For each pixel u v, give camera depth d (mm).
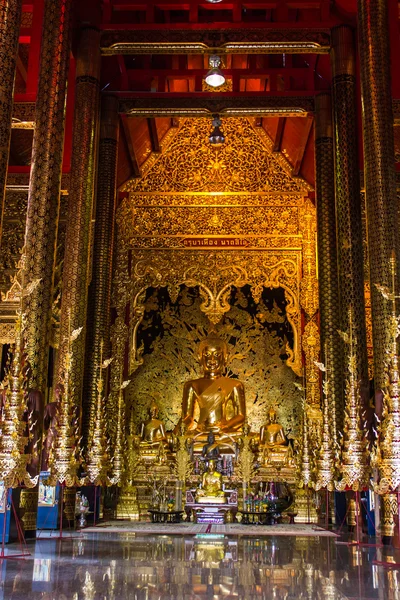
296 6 14938
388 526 9672
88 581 5961
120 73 17047
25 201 16375
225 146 19641
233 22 14625
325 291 15008
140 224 19203
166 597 5230
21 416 8297
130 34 14594
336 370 14227
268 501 14141
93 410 14977
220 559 7695
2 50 8750
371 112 11945
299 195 19250
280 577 6336
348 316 13172
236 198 19312
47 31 12070
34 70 15359
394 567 7117
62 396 11000
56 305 16141
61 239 16719
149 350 19625
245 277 18859
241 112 16031
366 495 12055
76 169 13805
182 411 18547
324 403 13805
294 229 19062
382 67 12102
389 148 11789
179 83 20250
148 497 16562
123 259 18875
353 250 13523
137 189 19406
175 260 19016
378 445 8797
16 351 8375
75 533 11016
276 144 19047
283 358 19469
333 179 15516
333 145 14461
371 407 11664
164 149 19672
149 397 19156
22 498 9773
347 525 12492
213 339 18953
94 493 13273
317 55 16016
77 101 14195
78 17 14492
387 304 10867
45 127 11562
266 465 16656
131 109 16125
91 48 14414
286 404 18969
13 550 8359
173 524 13570
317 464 13539
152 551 8445
